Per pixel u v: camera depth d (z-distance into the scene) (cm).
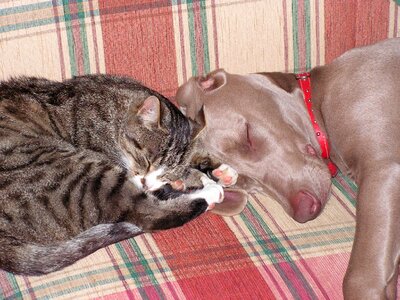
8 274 86
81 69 102
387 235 86
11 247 87
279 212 96
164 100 105
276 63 108
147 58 103
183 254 87
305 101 104
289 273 84
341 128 100
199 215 94
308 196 94
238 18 103
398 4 106
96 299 81
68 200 92
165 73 105
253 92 101
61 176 94
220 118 101
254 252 87
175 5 100
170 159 104
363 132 98
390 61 102
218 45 104
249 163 100
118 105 106
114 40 100
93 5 97
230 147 101
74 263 86
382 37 110
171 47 102
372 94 99
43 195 92
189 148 105
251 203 98
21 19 96
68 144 101
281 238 90
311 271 84
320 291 82
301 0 104
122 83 106
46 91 103
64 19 97
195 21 101
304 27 106
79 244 86
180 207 93
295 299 81
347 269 85
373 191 90
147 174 102
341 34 108
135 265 86
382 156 95
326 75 105
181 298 81
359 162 97
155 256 87
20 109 100
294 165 97
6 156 95
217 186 96
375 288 83
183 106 109
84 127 104
